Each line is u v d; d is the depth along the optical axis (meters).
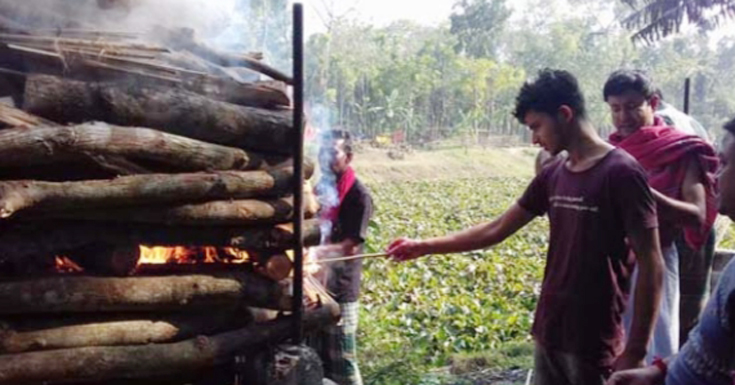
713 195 4.02
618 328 3.18
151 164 2.73
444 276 10.33
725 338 2.17
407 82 48.00
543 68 3.28
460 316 8.09
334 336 4.68
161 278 2.74
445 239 3.67
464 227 17.09
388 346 6.89
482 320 8.02
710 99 53.91
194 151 2.76
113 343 2.67
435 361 6.75
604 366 3.14
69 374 2.58
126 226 2.71
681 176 4.01
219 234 2.88
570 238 3.17
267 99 3.05
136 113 2.69
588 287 3.12
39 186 2.46
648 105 4.16
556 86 3.13
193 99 2.79
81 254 2.70
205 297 2.81
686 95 6.14
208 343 2.82
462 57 58.69
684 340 4.90
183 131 2.80
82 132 2.51
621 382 2.58
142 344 2.72
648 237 3.01
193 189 2.71
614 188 3.03
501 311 8.59
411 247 3.69
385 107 46.03
